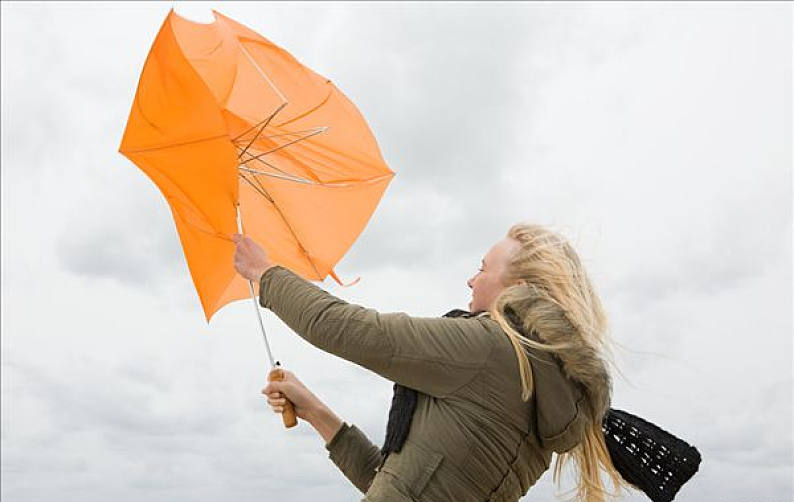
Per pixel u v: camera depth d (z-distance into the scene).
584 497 2.44
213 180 2.34
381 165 2.78
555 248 2.30
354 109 2.77
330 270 2.87
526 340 2.11
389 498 2.06
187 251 2.56
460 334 2.12
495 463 2.09
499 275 2.36
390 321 2.11
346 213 2.84
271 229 2.89
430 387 2.10
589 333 2.17
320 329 2.12
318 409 2.64
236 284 2.78
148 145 2.33
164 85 2.21
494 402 2.10
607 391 2.22
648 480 2.52
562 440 2.14
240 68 2.68
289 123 2.74
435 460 2.07
